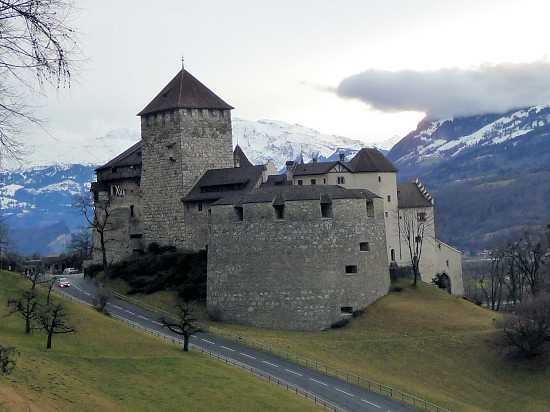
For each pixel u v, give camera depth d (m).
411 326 115.50
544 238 192.62
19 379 69.38
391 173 152.50
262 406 76.88
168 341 104.94
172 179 149.38
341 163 148.38
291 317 119.62
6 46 32.81
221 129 154.25
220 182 145.25
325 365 98.81
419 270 155.25
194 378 84.56
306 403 80.50
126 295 137.00
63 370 78.81
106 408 68.56
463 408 87.75
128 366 86.19
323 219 121.69
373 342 109.44
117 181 159.12
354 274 122.88
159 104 152.00
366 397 86.56
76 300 127.75
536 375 98.06
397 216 152.38
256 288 122.38
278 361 99.69
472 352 105.06
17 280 123.12
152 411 71.38
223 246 126.31
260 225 122.94
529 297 117.31
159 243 151.25
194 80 155.25
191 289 131.75
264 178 145.88
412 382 97.81
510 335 102.44
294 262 120.56
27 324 95.62
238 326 121.19
